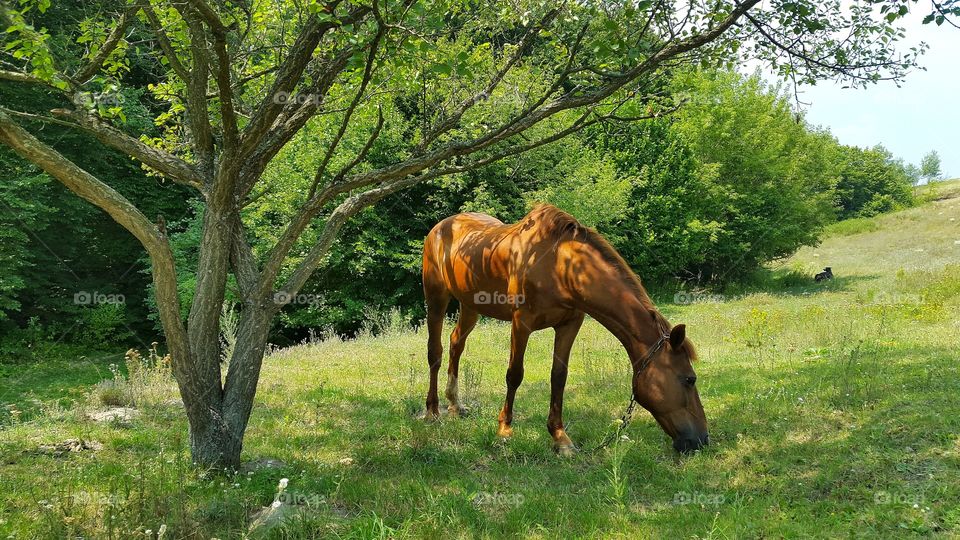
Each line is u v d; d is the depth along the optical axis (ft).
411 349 36.99
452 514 12.31
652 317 15.66
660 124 70.38
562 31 16.71
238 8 16.70
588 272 16.31
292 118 15.90
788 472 14.12
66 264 57.88
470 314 21.56
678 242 69.26
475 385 25.25
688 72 18.83
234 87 17.95
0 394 35.60
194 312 14.82
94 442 17.74
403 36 13.15
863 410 16.96
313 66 17.19
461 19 17.99
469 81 18.92
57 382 41.11
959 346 24.43
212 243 14.85
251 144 14.12
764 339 34.12
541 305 17.30
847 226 138.00
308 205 15.40
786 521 11.69
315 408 22.67
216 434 14.80
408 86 17.44
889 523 11.21
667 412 15.21
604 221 61.46
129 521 11.33
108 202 12.98
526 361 32.71
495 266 19.01
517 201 56.44
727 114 74.54
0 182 45.29
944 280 45.93
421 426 19.13
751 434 16.85
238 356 15.20
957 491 11.87
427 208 57.16
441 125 17.38
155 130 51.72
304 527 11.62
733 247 75.10
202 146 15.79
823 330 33.24
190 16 14.03
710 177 72.02
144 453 16.89
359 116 20.54
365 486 14.26
